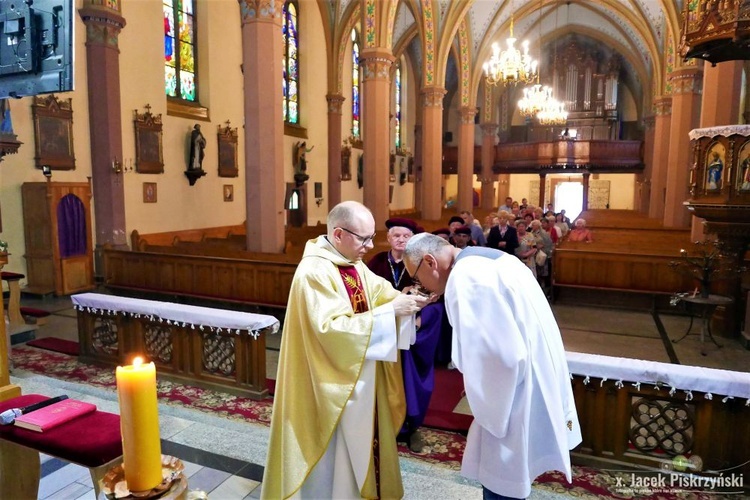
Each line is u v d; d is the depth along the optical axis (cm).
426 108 1739
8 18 239
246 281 796
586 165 2505
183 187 1342
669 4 1334
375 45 1235
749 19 488
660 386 322
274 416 248
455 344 189
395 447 257
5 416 256
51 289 933
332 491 245
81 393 467
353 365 224
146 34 1201
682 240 1068
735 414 309
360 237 246
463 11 1695
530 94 1753
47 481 322
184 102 1362
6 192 912
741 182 606
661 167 1809
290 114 1805
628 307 882
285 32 1742
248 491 307
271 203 926
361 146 2253
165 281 880
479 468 198
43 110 955
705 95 927
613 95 2772
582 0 2217
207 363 486
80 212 970
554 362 192
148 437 155
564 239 1133
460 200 2205
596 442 341
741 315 678
